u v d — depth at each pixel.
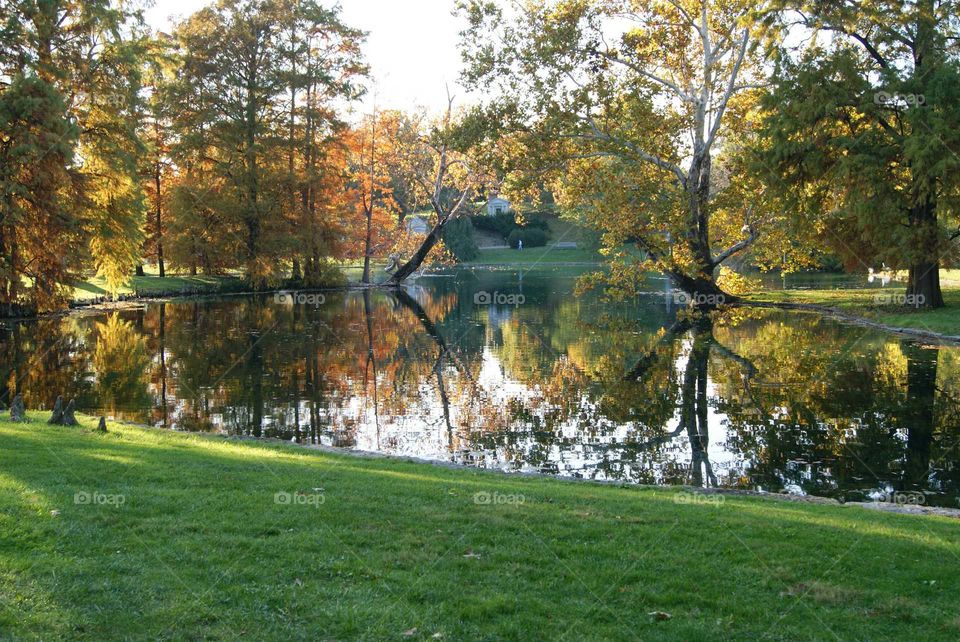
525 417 15.91
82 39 31.38
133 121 33.91
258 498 7.78
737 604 5.46
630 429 14.82
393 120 55.25
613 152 33.16
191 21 46.62
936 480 11.44
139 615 5.01
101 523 6.66
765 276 57.28
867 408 16.11
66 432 11.32
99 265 35.41
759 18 30.19
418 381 19.94
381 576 5.79
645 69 35.03
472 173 51.78
